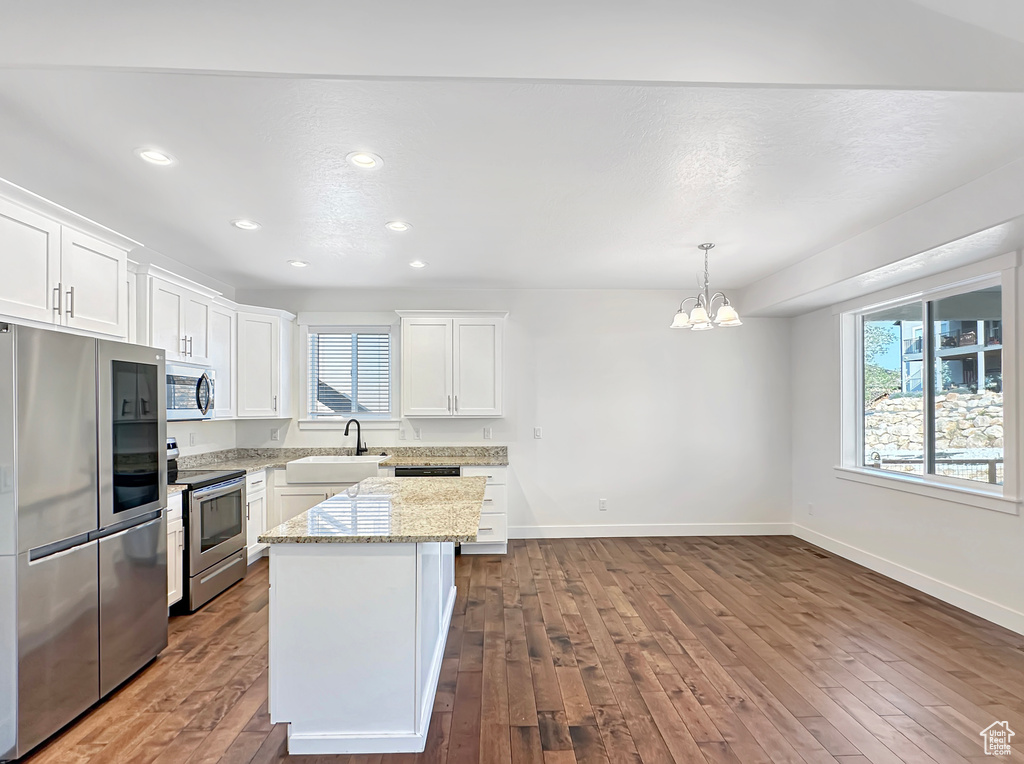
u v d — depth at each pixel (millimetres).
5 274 2102
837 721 2219
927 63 1649
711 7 1623
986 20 1653
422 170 2555
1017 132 2211
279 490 4637
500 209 3086
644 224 3365
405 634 2061
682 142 2285
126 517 2518
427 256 4102
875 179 2682
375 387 5348
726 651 2857
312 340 5348
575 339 5379
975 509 3320
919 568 3779
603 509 5371
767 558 4590
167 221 3264
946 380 3691
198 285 3865
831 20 1640
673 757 1996
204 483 3520
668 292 5398
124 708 2328
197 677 2596
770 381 5422
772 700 2379
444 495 2971
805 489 5191
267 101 1942
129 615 2527
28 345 1998
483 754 2021
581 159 2447
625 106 1997
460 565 4438
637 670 2656
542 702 2373
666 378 5395
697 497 5391
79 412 2234
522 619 3303
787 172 2594
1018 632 3039
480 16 1589
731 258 4188
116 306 2762
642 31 1609
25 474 1976
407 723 2055
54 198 2869
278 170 2539
